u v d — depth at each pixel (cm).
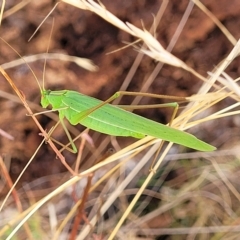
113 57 20
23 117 20
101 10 14
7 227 14
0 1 18
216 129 22
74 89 20
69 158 21
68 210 20
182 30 20
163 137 13
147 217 19
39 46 19
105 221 19
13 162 21
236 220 18
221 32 20
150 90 21
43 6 19
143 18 19
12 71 19
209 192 20
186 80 20
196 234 19
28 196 20
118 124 13
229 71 21
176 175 21
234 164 20
